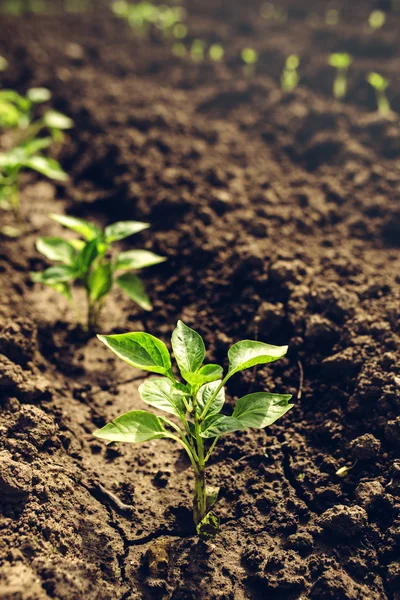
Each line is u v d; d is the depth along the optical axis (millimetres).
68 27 2086
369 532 852
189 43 1983
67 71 1744
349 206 1227
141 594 824
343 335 1004
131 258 1036
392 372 946
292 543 848
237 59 1819
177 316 1091
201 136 1429
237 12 2221
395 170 1282
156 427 824
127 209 1256
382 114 1430
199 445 831
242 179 1287
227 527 870
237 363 829
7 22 2057
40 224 1248
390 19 1979
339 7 2146
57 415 952
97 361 1047
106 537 858
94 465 921
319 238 1171
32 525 838
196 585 827
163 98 1608
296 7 2199
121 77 1754
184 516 879
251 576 833
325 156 1362
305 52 1818
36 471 875
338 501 879
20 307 1093
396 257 1136
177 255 1157
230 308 1075
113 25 2131
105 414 981
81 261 1022
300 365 997
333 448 919
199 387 821
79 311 1113
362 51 1809
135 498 894
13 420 913
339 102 1555
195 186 1257
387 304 1032
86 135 1463
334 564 833
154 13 2143
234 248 1147
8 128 1553
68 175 1375
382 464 892
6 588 783
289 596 821
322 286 1067
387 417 917
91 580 821
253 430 950
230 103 1578
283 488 894
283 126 1458
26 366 997
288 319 1036
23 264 1167
